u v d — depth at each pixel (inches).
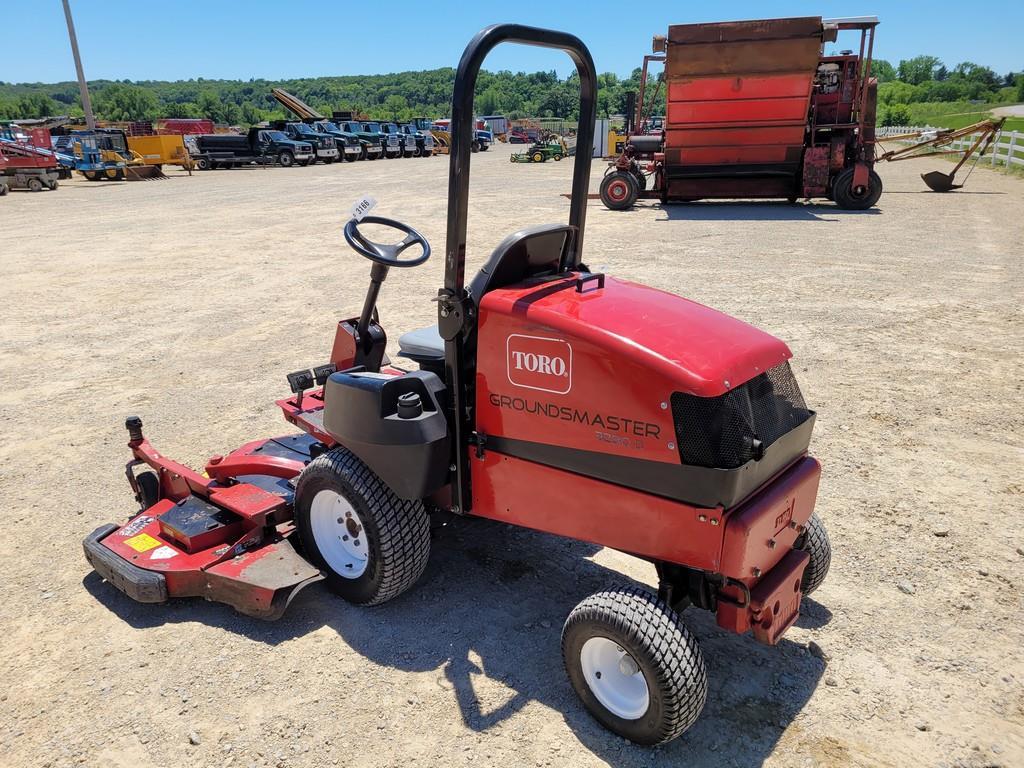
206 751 110.3
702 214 672.4
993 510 173.8
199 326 339.9
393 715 116.6
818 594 146.3
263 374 274.2
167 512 152.6
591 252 485.7
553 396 112.8
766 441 107.6
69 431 227.5
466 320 119.5
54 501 185.5
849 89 668.7
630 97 893.8
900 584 147.9
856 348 285.0
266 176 1261.1
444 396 127.2
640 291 124.8
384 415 124.3
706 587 111.7
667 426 102.1
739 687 122.3
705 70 624.7
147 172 1262.3
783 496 108.7
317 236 584.7
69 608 144.3
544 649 131.3
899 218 608.7
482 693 121.0
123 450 213.8
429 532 136.6
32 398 256.2
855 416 225.3
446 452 125.9
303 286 414.9
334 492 136.7
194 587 139.5
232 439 218.4
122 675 125.9
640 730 107.4
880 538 163.8
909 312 331.3
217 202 850.8
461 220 115.1
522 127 3034.0
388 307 360.8
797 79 617.3
